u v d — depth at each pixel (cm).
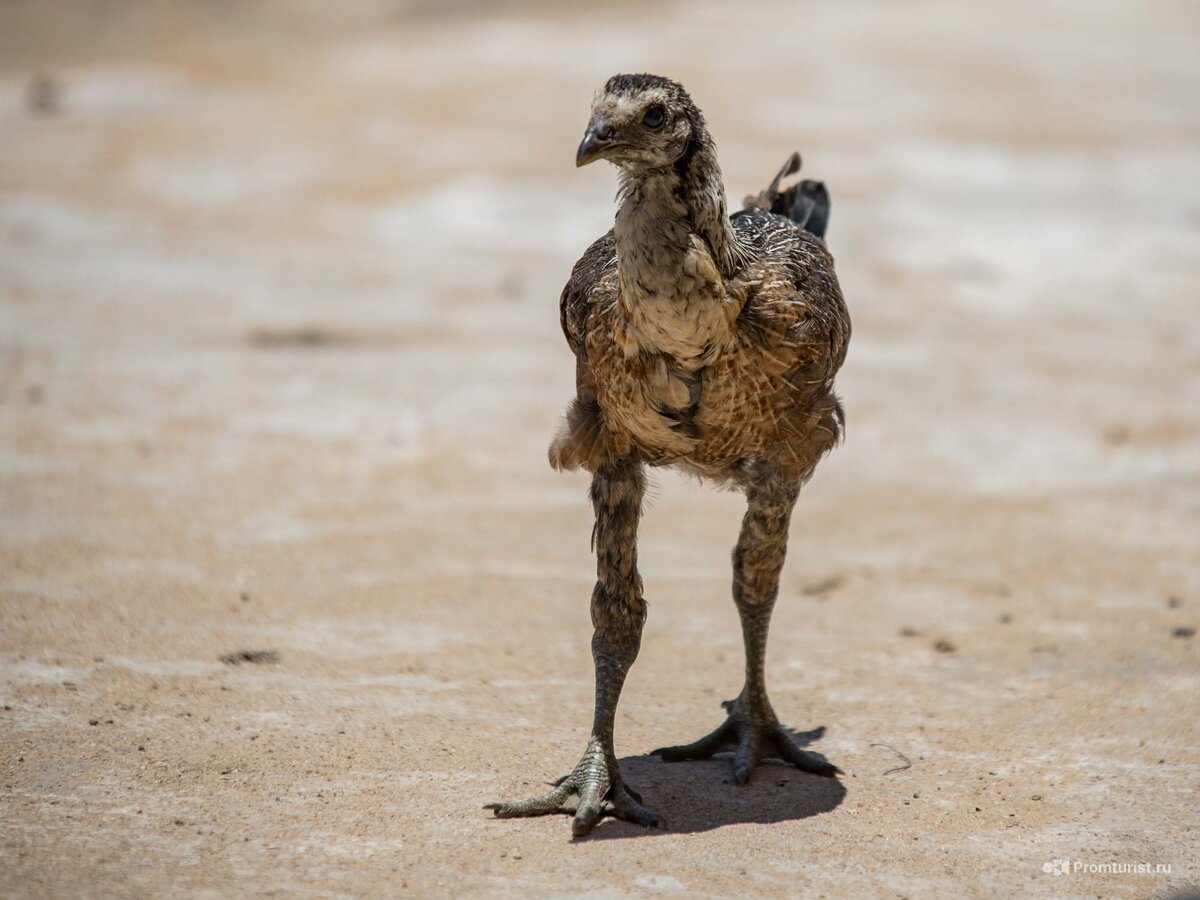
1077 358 2031
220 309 2141
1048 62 4500
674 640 1130
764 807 841
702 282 753
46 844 746
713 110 3616
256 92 3950
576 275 878
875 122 3562
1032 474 1570
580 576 1246
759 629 916
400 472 1495
